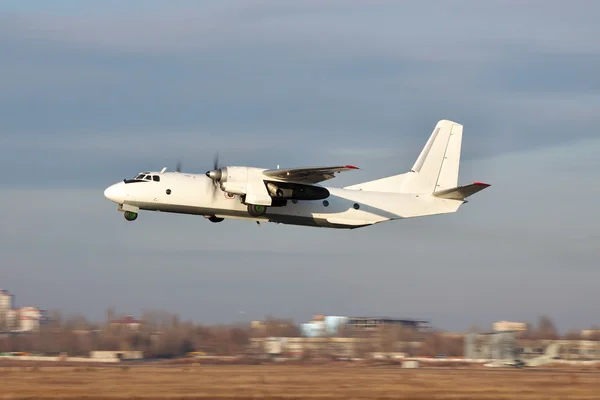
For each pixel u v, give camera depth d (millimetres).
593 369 153000
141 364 151625
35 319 193250
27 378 99812
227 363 161125
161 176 119875
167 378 101938
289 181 122250
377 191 133625
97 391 80875
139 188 118062
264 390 83875
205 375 109875
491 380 103938
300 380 100375
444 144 138500
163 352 185625
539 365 169750
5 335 183625
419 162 137000
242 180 119250
